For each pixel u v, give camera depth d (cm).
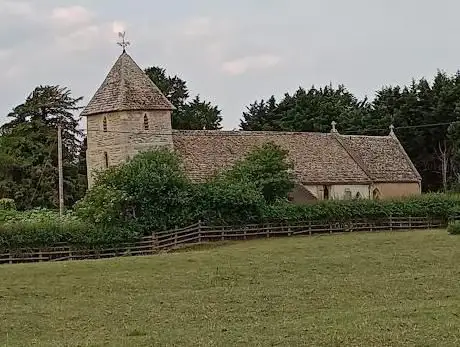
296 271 3366
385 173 6844
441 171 9244
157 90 5806
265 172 5259
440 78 9419
